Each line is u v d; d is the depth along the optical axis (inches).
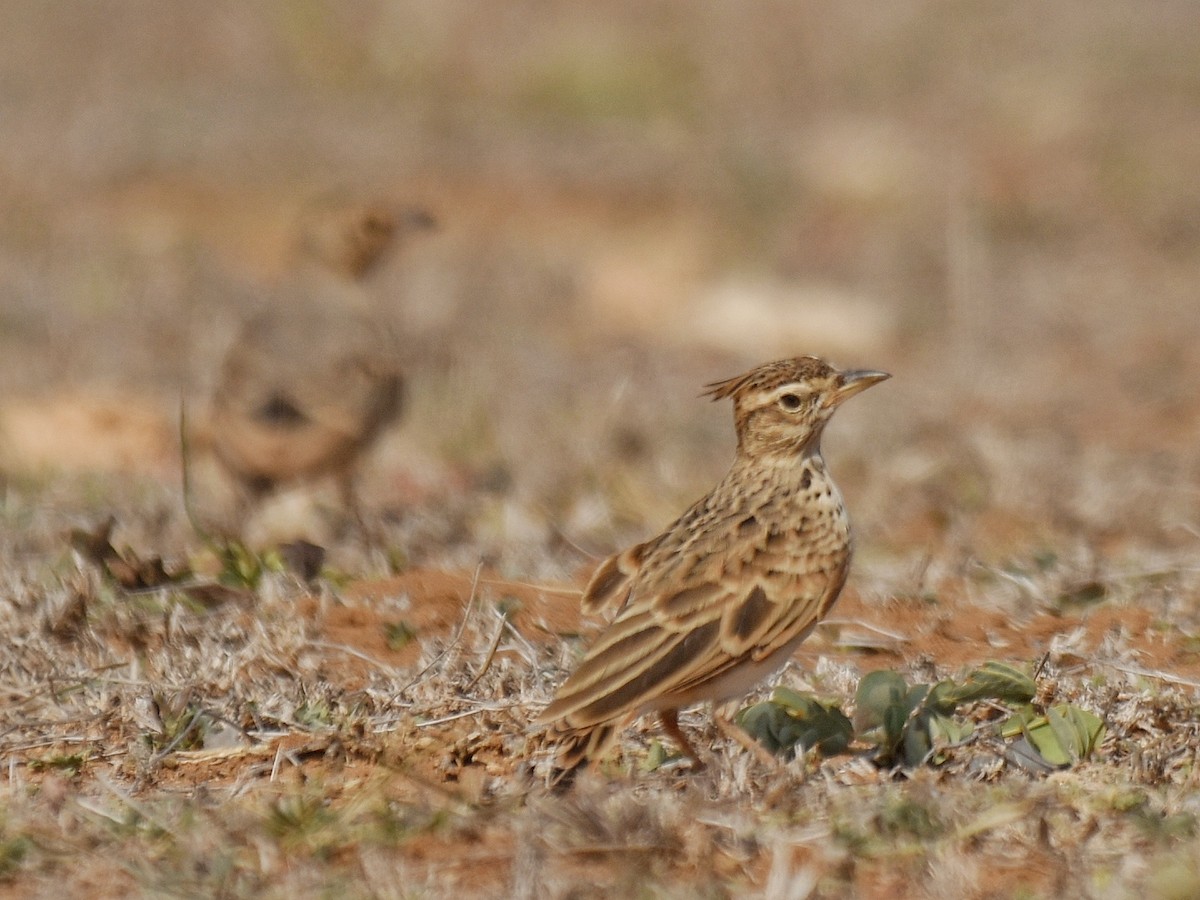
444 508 879.7
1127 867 458.3
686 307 1608.0
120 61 2476.6
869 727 541.6
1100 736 548.4
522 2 2696.9
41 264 1642.5
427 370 1245.7
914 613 709.9
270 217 1868.8
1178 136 2085.4
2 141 2057.1
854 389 553.3
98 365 1311.5
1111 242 1764.3
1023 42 2496.3
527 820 476.7
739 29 2527.1
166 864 470.0
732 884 455.8
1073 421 1218.6
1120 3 2714.1
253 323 932.6
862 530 874.1
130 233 1774.1
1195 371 1371.8
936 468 1003.3
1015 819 484.1
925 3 2632.9
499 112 2321.6
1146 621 692.7
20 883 469.1
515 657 639.1
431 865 469.4
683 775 536.4
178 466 1045.2
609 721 501.0
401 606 697.0
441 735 564.7
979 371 1359.5
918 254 1705.2
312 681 615.2
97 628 665.0
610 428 1116.5
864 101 2298.2
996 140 2108.8
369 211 1017.5
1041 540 848.3
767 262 1723.7
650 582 522.6
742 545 528.7
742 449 561.9
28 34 2546.8
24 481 959.6
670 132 2191.2
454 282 1609.3
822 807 497.7
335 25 2513.5
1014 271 1664.6
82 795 526.6
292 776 542.6
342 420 895.7
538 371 1336.1
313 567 743.7
